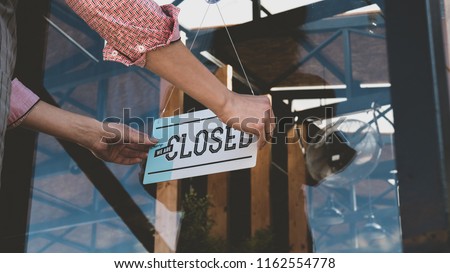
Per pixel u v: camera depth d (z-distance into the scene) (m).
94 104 1.67
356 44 1.44
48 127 1.18
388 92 1.37
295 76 1.49
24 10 1.77
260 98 0.92
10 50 0.67
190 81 0.83
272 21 1.54
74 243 1.58
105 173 1.59
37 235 1.62
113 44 0.78
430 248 1.24
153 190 1.54
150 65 0.81
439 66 1.32
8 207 1.66
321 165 1.39
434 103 1.30
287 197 1.40
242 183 1.46
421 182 1.27
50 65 1.74
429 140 1.29
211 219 1.47
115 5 0.75
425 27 1.35
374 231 1.29
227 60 1.57
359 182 1.34
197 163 1.21
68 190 1.62
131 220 1.54
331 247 1.33
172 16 0.80
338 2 1.47
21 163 1.67
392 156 1.32
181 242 1.48
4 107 0.64
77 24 1.73
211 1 1.58
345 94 1.43
